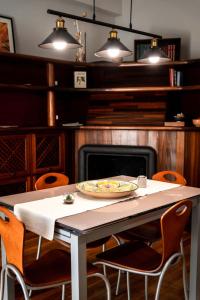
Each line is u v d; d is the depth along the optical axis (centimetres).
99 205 203
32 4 397
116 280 265
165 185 258
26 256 302
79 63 406
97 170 424
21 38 390
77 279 165
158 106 400
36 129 373
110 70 436
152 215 199
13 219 168
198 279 229
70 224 169
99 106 428
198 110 409
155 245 331
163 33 444
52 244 330
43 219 182
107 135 409
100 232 171
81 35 446
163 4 440
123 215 184
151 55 284
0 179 349
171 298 239
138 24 463
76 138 424
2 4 369
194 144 373
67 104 448
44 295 242
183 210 193
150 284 259
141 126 391
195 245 229
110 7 458
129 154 397
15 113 394
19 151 364
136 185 238
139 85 421
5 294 197
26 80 400
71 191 240
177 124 381
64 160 409
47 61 384
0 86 351
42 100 419
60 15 254
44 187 269
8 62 382
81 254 165
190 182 377
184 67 411
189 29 424
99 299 238
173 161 379
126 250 215
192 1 418
